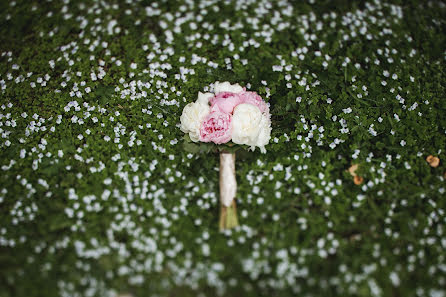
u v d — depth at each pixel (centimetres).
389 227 139
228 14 174
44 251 135
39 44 170
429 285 133
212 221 139
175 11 175
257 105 136
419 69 166
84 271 132
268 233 137
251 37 169
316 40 170
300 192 143
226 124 131
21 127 152
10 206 141
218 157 146
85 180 143
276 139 148
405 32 175
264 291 131
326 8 179
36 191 142
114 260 133
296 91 156
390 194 143
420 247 137
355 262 134
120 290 131
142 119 152
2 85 160
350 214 140
